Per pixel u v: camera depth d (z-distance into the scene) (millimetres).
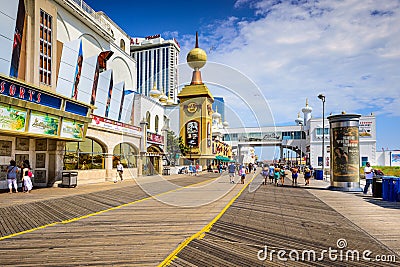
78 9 21906
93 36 24547
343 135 15414
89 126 17844
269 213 8633
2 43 12664
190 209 9133
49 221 7492
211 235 6098
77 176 16594
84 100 19438
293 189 16125
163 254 4930
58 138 14328
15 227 6805
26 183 12789
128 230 6520
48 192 12984
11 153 13961
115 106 23453
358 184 15336
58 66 17609
